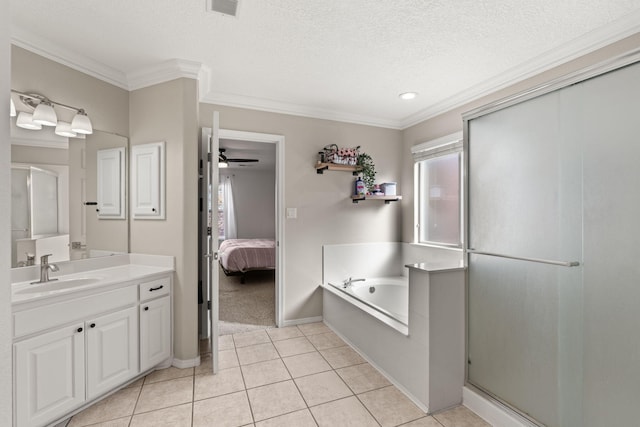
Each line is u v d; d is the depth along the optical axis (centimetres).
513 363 178
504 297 183
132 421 186
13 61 200
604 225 141
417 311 204
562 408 156
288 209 337
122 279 209
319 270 353
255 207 814
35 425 164
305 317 349
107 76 249
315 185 349
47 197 215
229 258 521
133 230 264
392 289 354
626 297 134
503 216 184
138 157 260
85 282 211
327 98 317
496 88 273
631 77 131
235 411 196
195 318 253
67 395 179
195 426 182
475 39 210
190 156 251
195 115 252
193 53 231
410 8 180
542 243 164
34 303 165
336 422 187
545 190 163
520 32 202
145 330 226
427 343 195
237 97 310
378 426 184
